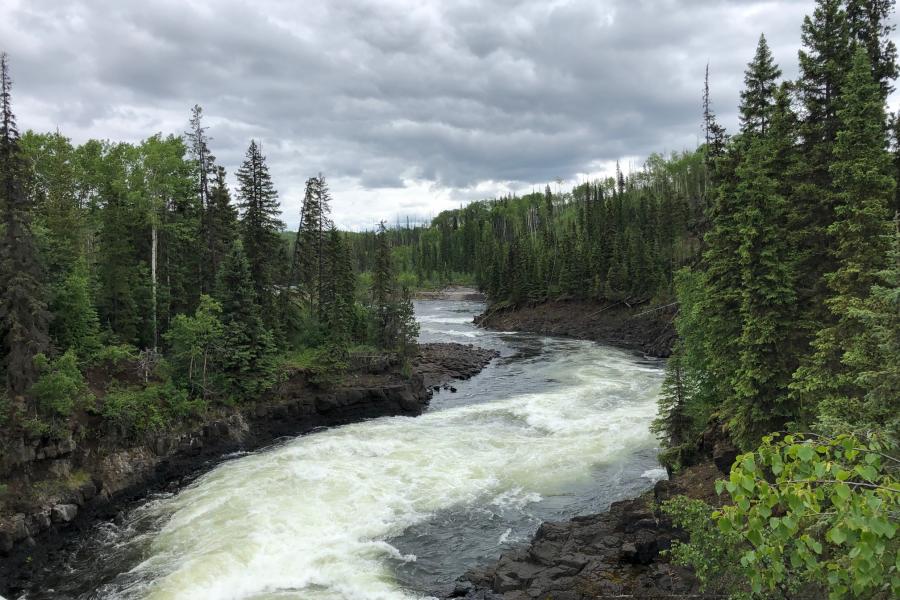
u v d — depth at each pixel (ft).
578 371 178.29
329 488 86.69
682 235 266.77
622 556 60.49
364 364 154.92
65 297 100.99
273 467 96.94
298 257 186.19
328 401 131.54
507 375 181.88
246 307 123.44
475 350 228.63
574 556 61.82
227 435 110.42
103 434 90.84
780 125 74.79
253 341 123.75
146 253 139.85
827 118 73.61
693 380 90.79
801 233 67.10
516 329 309.22
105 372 103.50
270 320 147.23
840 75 71.36
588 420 121.08
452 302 495.82
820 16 74.23
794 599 28.71
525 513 78.28
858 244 55.31
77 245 125.90
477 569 63.00
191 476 96.68
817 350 61.21
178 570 63.16
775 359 64.80
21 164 86.79
